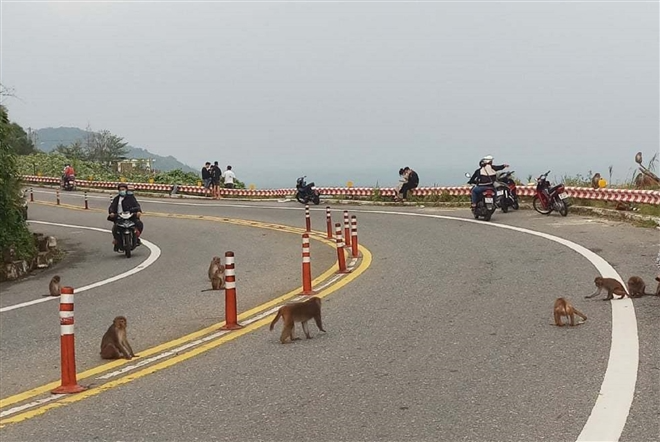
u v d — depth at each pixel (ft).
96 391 21.88
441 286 36.24
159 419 18.93
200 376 22.91
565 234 53.67
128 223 60.18
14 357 27.86
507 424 17.08
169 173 162.30
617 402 18.03
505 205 73.92
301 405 19.42
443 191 97.04
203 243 66.85
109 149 265.54
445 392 19.77
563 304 26.27
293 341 26.94
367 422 17.84
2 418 19.75
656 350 22.54
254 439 17.10
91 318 34.63
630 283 30.60
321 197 111.65
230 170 138.10
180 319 33.12
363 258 49.14
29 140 232.12
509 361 22.35
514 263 41.83
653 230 53.01
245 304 35.78
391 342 25.76
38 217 103.45
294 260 51.78
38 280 50.67
